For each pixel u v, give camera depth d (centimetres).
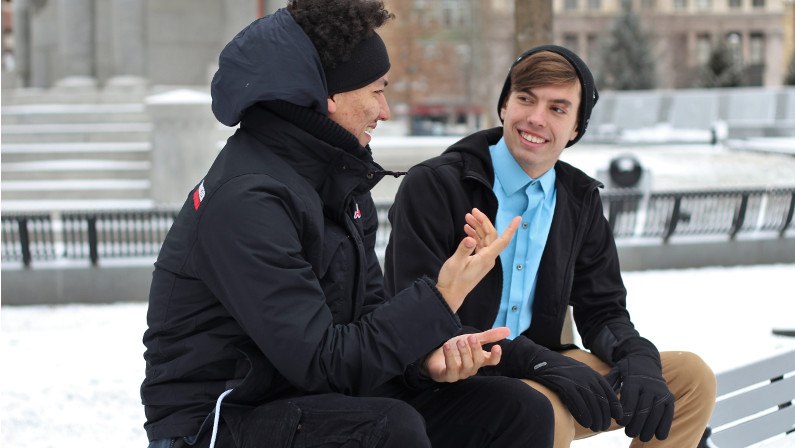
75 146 1497
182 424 247
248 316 237
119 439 491
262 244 238
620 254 1037
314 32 252
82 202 1362
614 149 2973
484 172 328
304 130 254
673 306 842
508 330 253
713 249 1057
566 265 330
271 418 241
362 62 258
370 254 294
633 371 299
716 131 3194
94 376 621
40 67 1923
